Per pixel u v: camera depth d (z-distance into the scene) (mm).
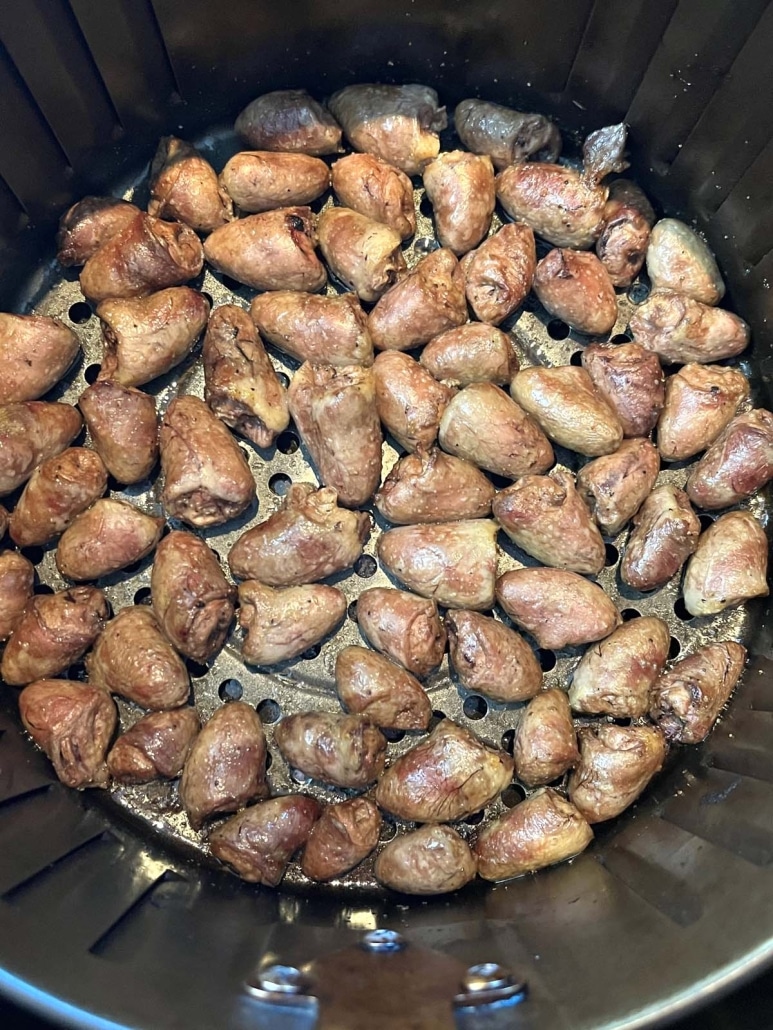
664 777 226
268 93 247
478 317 234
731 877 173
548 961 174
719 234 240
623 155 237
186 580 210
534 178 235
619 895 193
